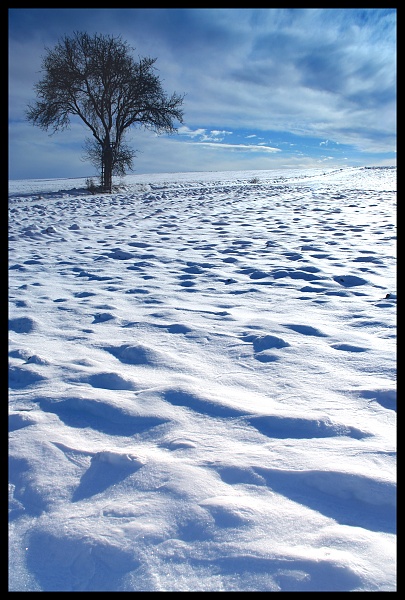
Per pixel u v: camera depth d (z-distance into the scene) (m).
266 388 2.82
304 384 2.85
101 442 2.24
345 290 5.18
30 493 1.87
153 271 6.52
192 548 1.56
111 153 27.11
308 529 1.64
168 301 4.96
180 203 18.56
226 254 7.68
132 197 22.39
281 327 3.97
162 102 27.77
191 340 3.71
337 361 3.20
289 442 2.20
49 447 2.17
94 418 2.47
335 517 1.72
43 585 1.45
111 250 8.25
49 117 26.36
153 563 1.51
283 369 3.09
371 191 24.14
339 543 1.57
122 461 2.03
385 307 4.50
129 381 2.87
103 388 2.83
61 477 1.96
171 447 2.17
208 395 2.67
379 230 9.93
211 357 3.35
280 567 1.47
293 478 1.92
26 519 1.74
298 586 1.42
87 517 1.72
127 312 4.56
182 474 1.94
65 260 7.36
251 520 1.67
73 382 2.91
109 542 1.58
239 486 1.88
